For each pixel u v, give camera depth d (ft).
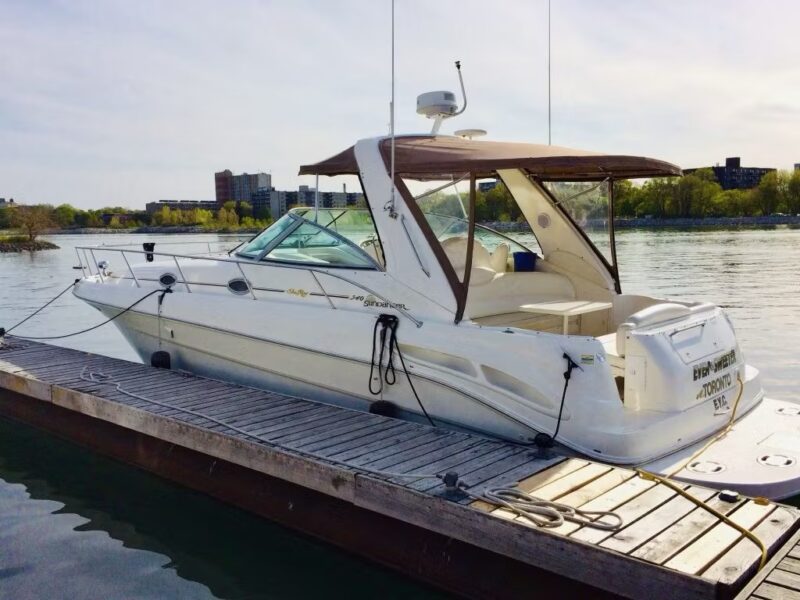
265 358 20.21
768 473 13.85
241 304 20.52
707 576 9.85
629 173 19.01
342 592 13.57
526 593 11.76
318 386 19.26
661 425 14.74
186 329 22.16
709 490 12.62
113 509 17.58
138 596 13.64
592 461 14.10
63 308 52.08
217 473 17.31
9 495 18.54
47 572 14.66
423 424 17.24
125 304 23.45
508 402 15.78
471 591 12.50
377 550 13.97
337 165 18.66
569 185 20.44
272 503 15.99
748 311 44.86
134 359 35.37
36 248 156.97
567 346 15.02
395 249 17.48
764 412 17.56
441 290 16.78
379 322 17.52
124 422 18.90
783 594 9.45
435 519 12.56
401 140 18.19
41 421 23.15
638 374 15.47
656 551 10.56
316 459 14.61
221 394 19.85
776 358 32.45
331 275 18.74
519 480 13.29
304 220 19.72
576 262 20.92
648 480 13.15
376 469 13.98
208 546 15.58
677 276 63.98
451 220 17.35
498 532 11.72
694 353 15.93
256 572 14.42
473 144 18.02
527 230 21.50
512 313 19.71
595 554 10.66
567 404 14.96
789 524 11.41
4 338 29.07
